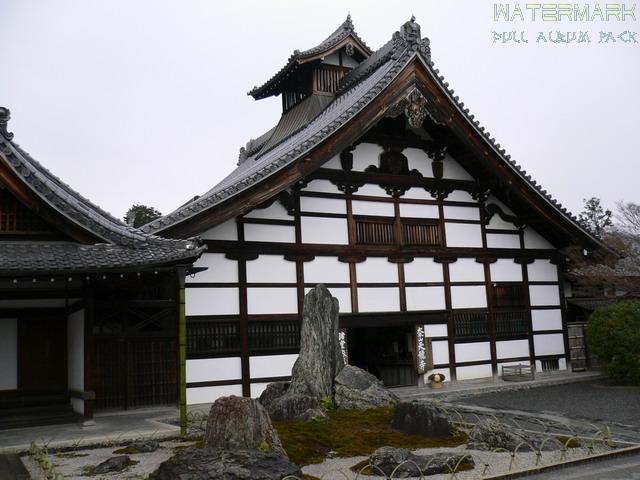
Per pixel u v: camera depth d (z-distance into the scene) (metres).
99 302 16.66
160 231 16.98
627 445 11.48
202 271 18.55
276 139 30.73
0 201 14.45
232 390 18.33
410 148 23.11
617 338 21.08
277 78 30.03
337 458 10.52
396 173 22.55
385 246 21.73
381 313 21.03
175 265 13.99
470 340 22.95
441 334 22.38
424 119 22.38
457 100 21.56
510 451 10.92
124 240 14.77
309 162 19.36
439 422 12.13
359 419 12.84
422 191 23.05
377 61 25.12
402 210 22.45
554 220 24.12
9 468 10.62
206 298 18.50
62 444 11.97
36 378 15.36
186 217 17.30
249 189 18.36
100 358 16.44
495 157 22.69
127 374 16.73
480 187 24.08
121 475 9.55
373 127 22.27
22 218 14.54
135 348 16.97
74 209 14.63
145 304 17.16
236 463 8.48
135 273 13.86
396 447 10.75
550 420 14.84
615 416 15.23
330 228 20.86
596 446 11.43
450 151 23.72
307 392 13.91
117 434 12.80
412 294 21.98
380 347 24.59
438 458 9.72
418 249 22.31
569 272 26.19
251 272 19.28
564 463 10.05
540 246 25.55
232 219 19.28
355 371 14.77
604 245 24.52
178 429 13.27
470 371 22.73
